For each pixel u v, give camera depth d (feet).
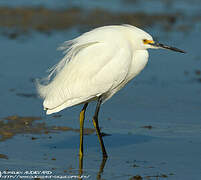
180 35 83.35
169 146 36.29
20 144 36.11
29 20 92.17
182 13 105.50
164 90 53.88
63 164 32.42
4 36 79.41
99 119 43.60
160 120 43.14
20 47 71.97
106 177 30.01
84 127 41.19
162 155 34.37
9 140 36.86
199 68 63.00
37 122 42.01
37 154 34.17
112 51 33.17
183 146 36.24
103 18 96.68
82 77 33.53
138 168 31.73
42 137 38.06
